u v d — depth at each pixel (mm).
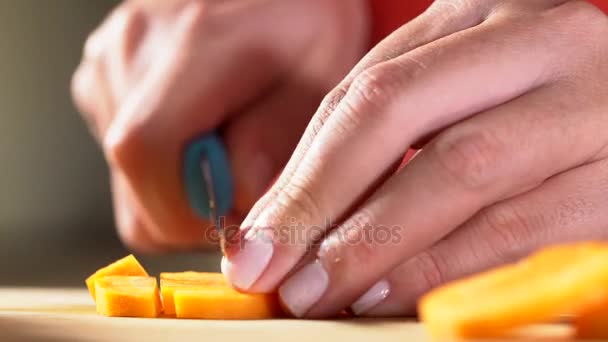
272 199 285
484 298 207
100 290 283
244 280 275
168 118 452
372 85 281
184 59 460
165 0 520
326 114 294
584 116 293
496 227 290
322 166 278
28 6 799
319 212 277
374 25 524
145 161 453
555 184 297
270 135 470
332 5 496
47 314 273
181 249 554
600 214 294
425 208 277
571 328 237
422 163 280
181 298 276
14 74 807
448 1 320
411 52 290
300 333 252
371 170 280
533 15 304
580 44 301
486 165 279
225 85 464
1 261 630
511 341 213
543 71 296
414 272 280
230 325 262
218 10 479
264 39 475
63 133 818
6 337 254
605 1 470
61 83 813
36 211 820
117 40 523
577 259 208
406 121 280
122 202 548
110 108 539
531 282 206
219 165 458
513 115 287
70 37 808
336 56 489
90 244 730
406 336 248
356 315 280
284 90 488
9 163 815
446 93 283
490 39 294
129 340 252
